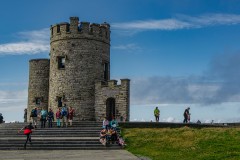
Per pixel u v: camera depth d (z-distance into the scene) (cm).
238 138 2931
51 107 5234
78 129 3825
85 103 5106
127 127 4078
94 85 5153
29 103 5678
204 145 2731
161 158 2300
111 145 3044
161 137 3234
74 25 5209
